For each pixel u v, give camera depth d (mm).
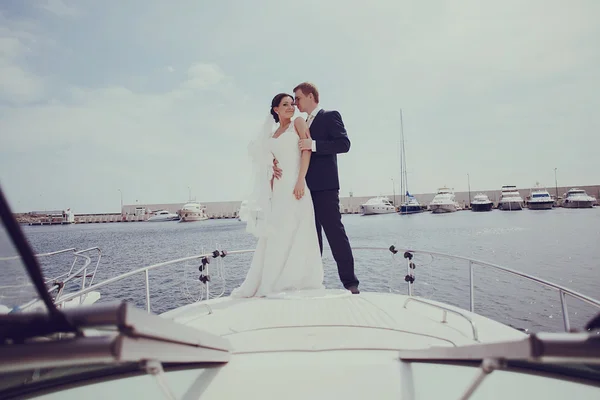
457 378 1427
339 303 2693
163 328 894
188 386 1478
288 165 3348
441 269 17250
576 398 1296
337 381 1506
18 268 707
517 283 14547
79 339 715
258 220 3287
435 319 2258
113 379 1403
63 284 4164
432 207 76438
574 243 27359
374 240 30766
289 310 2516
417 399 1424
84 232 55562
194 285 11648
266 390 1483
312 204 3395
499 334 1949
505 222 48906
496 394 1360
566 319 2406
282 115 3410
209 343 1333
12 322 742
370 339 1885
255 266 3260
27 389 1264
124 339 717
